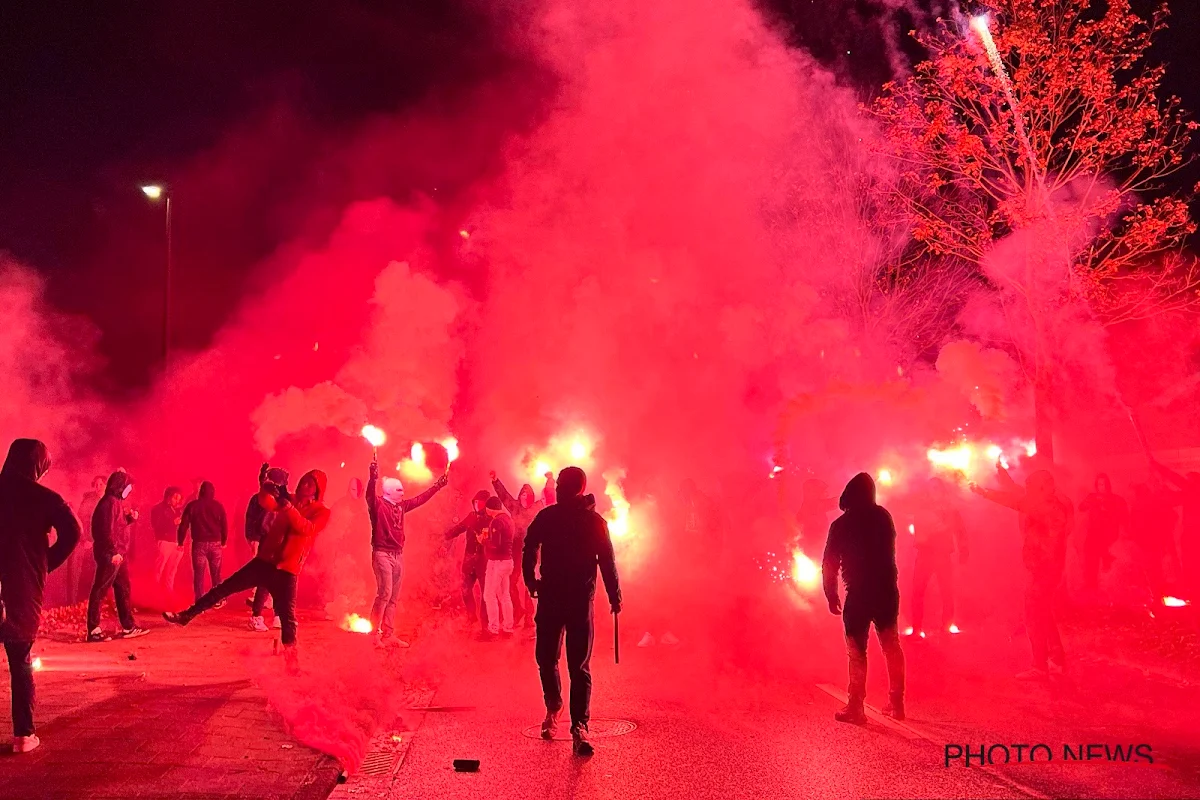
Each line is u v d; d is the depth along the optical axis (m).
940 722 8.80
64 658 11.69
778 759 7.53
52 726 7.98
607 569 8.55
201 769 6.94
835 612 9.12
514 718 9.22
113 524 13.47
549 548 8.52
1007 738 8.16
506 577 14.36
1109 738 8.13
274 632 14.40
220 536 17.08
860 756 7.60
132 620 13.96
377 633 13.19
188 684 9.91
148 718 8.32
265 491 10.88
